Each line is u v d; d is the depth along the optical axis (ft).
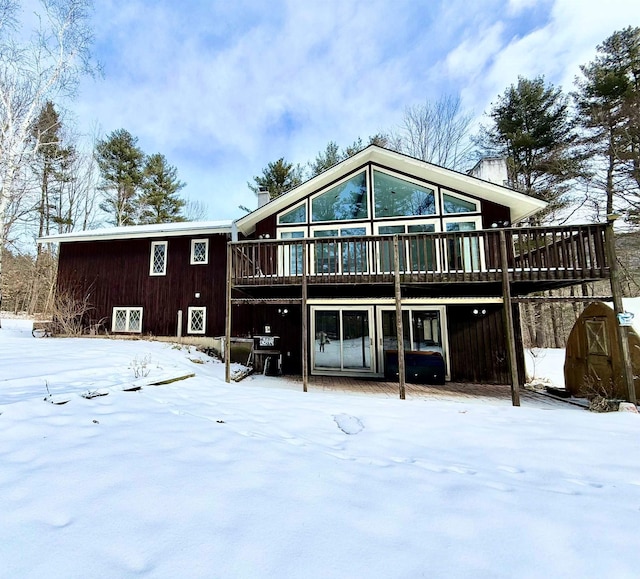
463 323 30.91
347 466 10.41
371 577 5.65
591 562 6.21
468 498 8.55
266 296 32.96
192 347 36.65
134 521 6.84
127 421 12.78
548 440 13.50
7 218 56.70
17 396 14.32
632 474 10.43
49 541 6.13
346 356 32.35
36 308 75.15
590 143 51.93
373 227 32.55
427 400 22.09
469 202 31.09
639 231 50.42
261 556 6.01
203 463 9.70
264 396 20.33
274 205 33.60
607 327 21.58
